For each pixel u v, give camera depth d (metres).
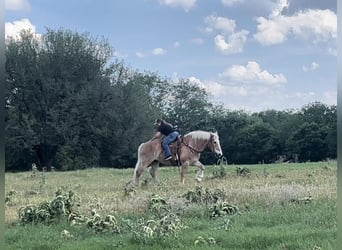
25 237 7.34
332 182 12.44
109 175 19.70
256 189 10.93
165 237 6.77
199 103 56.84
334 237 6.39
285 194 9.78
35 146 36.22
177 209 8.68
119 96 37.28
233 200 9.65
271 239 6.56
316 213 8.01
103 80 37.44
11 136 35.00
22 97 36.00
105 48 38.59
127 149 37.16
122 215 8.63
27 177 19.45
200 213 8.54
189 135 14.29
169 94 57.69
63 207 8.52
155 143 14.01
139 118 37.66
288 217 7.90
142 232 6.88
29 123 34.94
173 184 13.92
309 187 11.09
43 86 35.97
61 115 35.84
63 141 36.12
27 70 36.22
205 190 10.05
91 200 10.46
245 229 7.24
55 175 20.42
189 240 6.70
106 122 36.72
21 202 11.04
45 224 8.24
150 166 14.41
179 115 57.44
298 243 6.27
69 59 37.22
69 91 36.03
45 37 37.69
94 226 7.65
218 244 6.58
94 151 37.09
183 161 14.15
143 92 39.59
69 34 38.09
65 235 7.36
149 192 11.84
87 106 36.22
